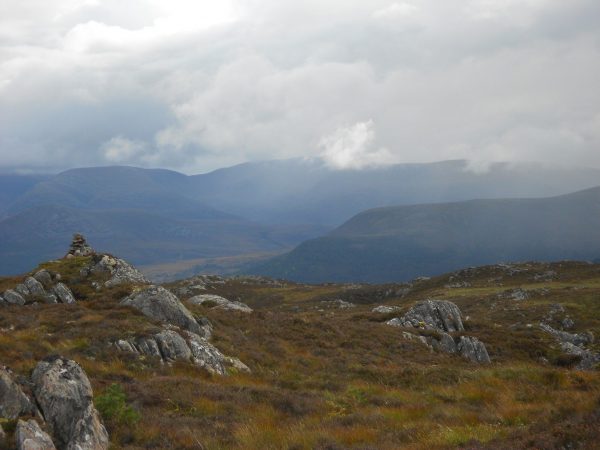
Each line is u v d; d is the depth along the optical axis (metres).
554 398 19.91
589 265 115.00
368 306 104.38
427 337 44.78
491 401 20.97
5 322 28.61
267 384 25.98
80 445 13.02
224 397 20.09
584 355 45.72
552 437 11.77
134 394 18.52
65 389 14.52
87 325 28.30
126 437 14.58
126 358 24.31
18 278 43.66
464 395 22.28
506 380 25.80
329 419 17.56
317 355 34.41
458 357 41.84
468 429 14.66
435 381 27.03
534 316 69.25
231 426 16.36
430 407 19.39
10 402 13.67
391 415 18.14
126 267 46.94
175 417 16.95
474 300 87.81
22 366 17.84
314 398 21.34
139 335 26.64
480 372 28.12
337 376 28.78
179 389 20.20
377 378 28.50
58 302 38.47
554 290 86.38
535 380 25.42
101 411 15.60
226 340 33.12
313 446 13.88
